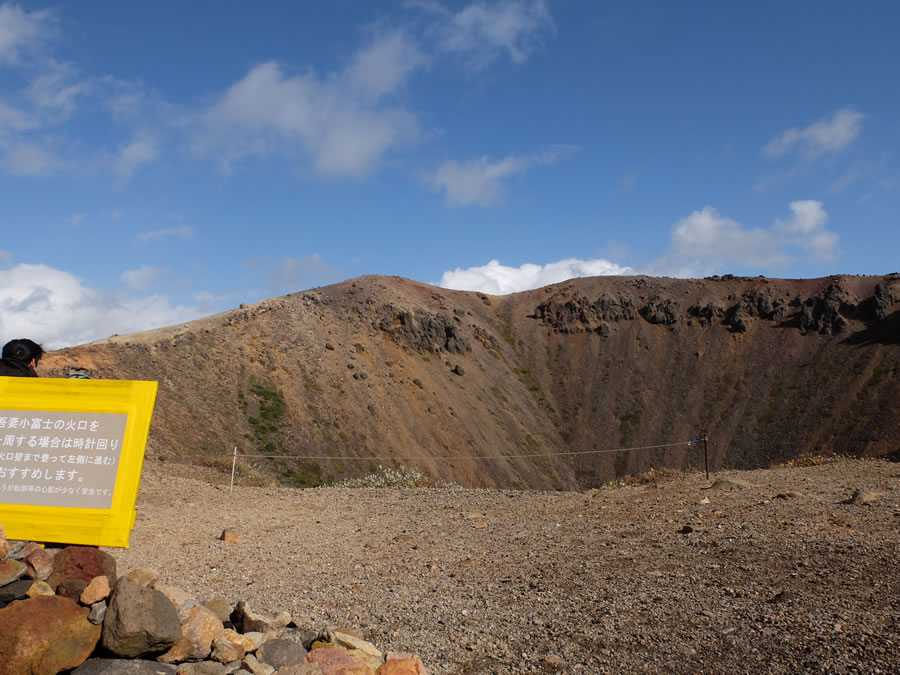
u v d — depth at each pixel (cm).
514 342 12712
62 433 395
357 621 517
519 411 10475
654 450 10050
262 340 8175
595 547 743
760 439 9775
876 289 11662
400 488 1466
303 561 759
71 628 330
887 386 9744
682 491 1112
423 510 1120
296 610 553
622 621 481
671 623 469
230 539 884
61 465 391
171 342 6969
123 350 6209
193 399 6141
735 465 9456
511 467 8838
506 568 678
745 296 12631
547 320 13225
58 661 318
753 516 825
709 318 12381
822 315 11644
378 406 8219
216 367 7106
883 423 9081
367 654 403
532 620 500
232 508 1166
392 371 9312
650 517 899
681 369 11519
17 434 398
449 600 569
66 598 346
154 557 786
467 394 9962
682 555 664
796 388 10481
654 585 567
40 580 357
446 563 719
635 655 418
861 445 8881
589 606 524
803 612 464
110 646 324
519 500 1186
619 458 9925
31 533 382
